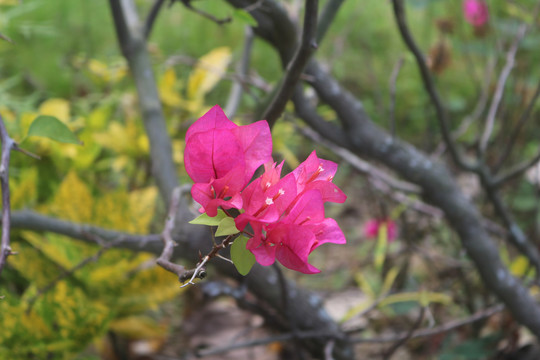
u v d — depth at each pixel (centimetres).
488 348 122
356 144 110
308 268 55
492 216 156
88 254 108
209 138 56
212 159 57
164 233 75
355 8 292
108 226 112
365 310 113
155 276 108
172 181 100
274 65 266
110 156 151
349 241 192
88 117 140
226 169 57
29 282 114
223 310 145
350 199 217
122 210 112
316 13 70
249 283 101
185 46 242
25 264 100
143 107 104
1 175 66
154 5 108
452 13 175
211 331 140
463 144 197
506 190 177
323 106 158
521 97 170
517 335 118
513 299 108
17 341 92
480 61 249
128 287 109
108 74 151
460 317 138
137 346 134
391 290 119
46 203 123
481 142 125
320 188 58
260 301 116
